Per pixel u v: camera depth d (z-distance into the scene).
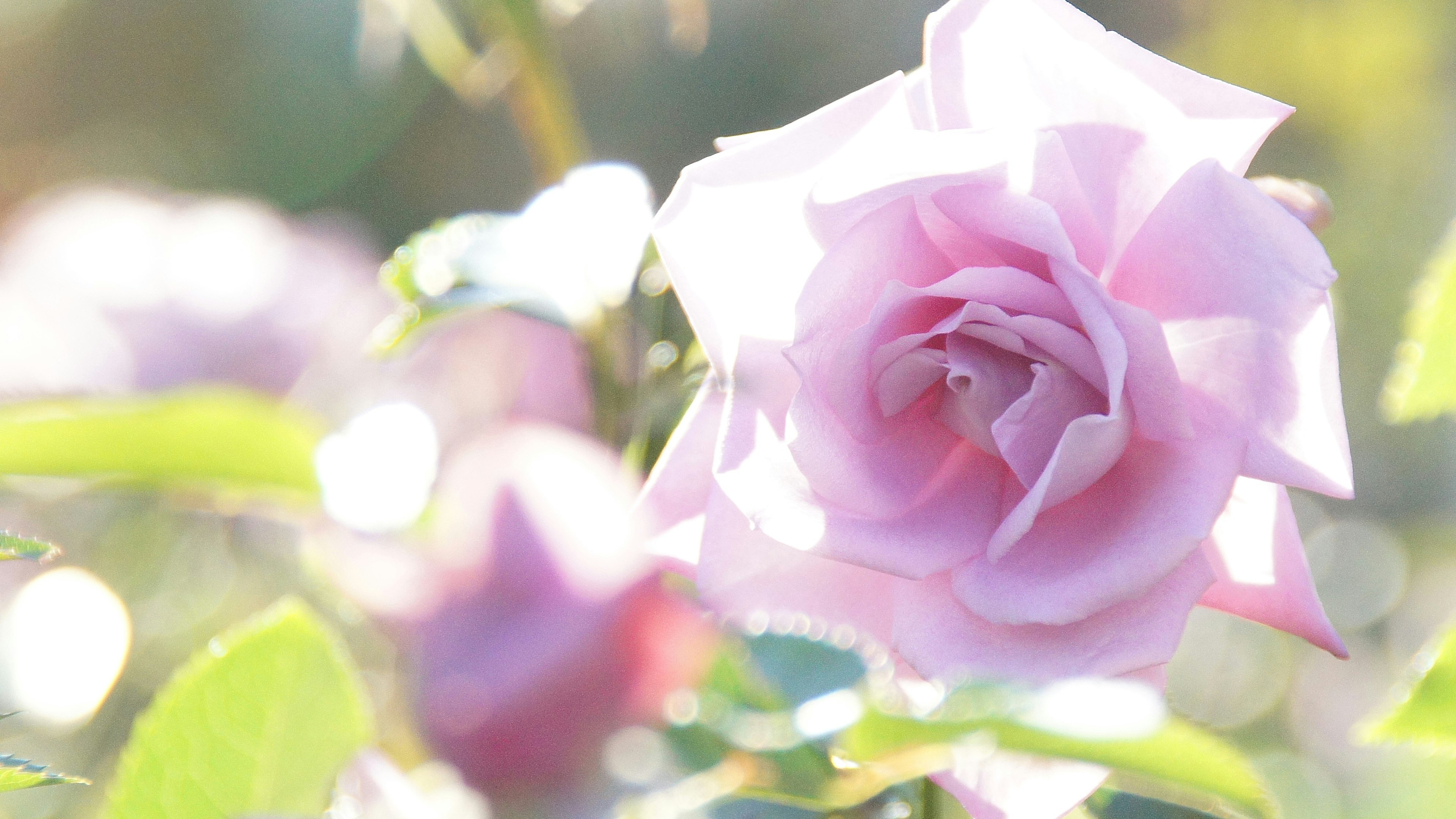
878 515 0.55
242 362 0.73
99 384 0.72
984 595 0.54
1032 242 0.54
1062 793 0.54
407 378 0.62
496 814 0.50
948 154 0.54
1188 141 0.55
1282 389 0.54
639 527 0.50
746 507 0.54
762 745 0.50
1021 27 0.55
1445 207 1.44
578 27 1.34
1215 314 0.54
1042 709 0.48
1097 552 0.54
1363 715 1.09
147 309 0.75
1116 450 0.54
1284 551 0.55
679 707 0.50
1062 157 0.55
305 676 0.55
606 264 0.60
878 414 0.56
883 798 0.53
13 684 0.62
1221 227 0.54
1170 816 0.55
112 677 0.62
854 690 0.50
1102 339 0.54
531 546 0.50
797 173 0.55
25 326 0.73
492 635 0.50
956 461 0.56
